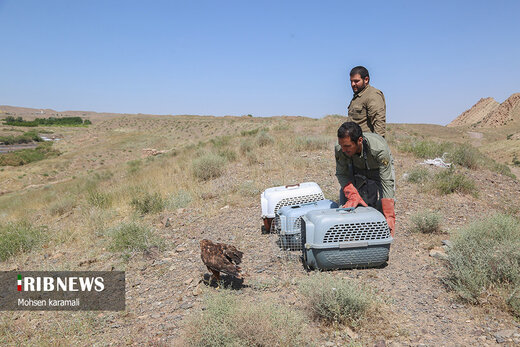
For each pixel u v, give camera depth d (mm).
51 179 51844
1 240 7406
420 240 5086
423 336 2859
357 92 4883
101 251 6531
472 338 2777
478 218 6004
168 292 4312
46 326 3969
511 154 67062
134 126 130250
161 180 11773
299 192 5504
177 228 7000
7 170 55125
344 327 3066
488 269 3531
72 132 150500
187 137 100562
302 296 3594
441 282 3764
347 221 3934
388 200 4094
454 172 8875
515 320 2947
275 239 5504
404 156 12000
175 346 3029
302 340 2863
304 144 13984
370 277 3938
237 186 9562
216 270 4008
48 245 7551
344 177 4543
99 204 10203
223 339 2842
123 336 3457
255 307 3109
